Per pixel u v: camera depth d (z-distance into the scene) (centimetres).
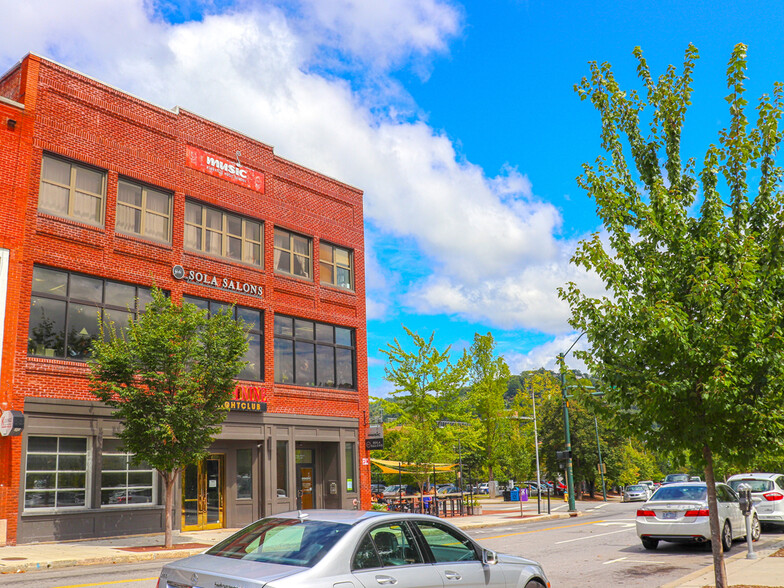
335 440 2811
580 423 5922
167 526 1819
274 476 2523
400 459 3372
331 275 2997
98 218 2147
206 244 2489
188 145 2455
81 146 2114
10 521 1773
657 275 848
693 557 1538
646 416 842
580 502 5288
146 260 2244
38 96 2025
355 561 579
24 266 1914
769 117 855
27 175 1958
